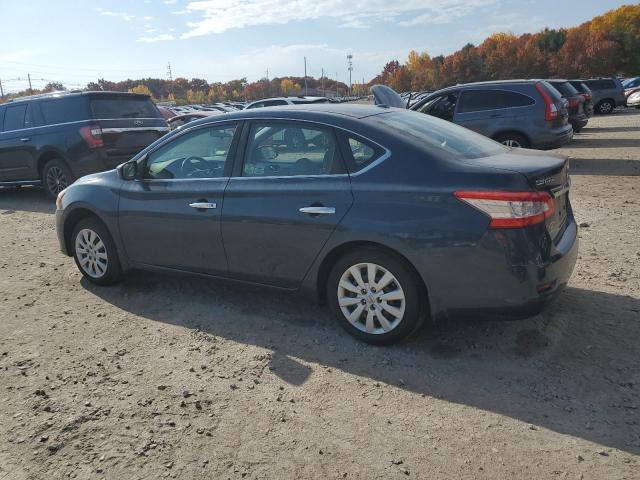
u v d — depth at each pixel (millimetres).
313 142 3961
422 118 4434
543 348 3707
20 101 10109
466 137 4234
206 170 4449
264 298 4852
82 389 3422
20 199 10961
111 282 5238
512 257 3287
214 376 3543
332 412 3104
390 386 3354
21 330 4367
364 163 3740
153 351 3932
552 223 3506
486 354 3678
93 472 2656
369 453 2740
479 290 3393
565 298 4500
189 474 2625
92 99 9469
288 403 3203
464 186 3377
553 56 76438
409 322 3652
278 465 2672
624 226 6668
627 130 19266
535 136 10203
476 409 3080
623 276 4949
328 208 3758
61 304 4918
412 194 3508
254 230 4105
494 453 2707
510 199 3271
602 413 2994
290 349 3885
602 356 3572
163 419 3072
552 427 2893
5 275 5824
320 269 3922
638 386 3225
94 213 5055
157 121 10398
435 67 95938
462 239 3357
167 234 4617
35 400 3307
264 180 4105
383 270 3672
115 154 9500
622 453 2672
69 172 9641
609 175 10547
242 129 4312
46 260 6363
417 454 2721
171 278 5465
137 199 4773
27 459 2768
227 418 3070
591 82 30031
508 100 10391
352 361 3678
